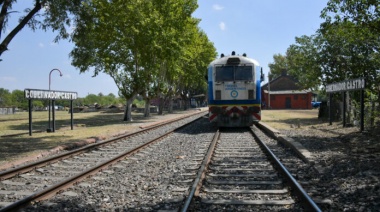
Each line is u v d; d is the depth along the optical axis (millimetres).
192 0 32688
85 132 19062
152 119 32281
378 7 13414
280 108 71125
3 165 8938
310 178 7453
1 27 13898
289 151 11312
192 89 76438
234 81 18938
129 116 30188
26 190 6910
